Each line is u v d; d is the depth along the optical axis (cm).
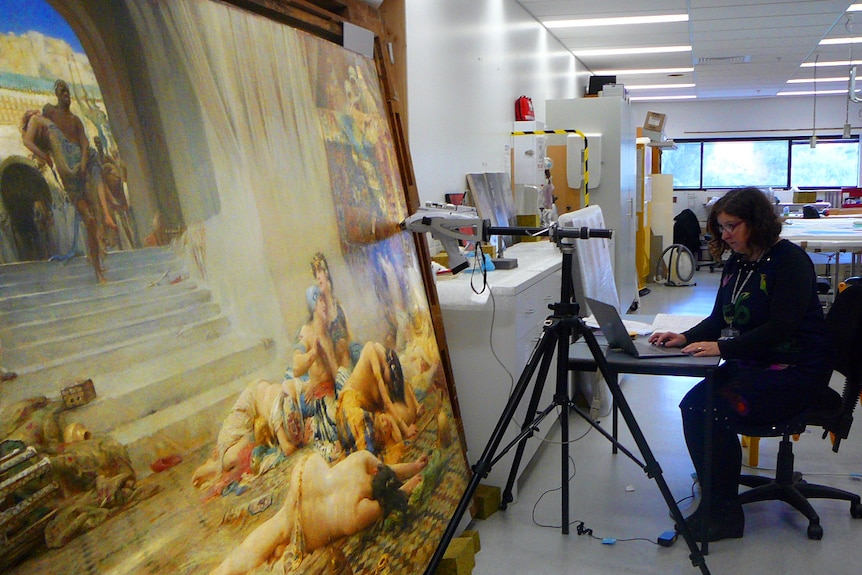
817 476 313
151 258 127
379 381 202
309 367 169
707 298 802
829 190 1261
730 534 261
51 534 101
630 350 252
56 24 115
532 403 255
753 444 321
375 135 232
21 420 99
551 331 235
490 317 290
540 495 303
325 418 172
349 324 191
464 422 299
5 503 95
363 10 243
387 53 260
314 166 188
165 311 128
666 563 246
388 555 187
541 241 488
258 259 157
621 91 732
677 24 708
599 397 396
